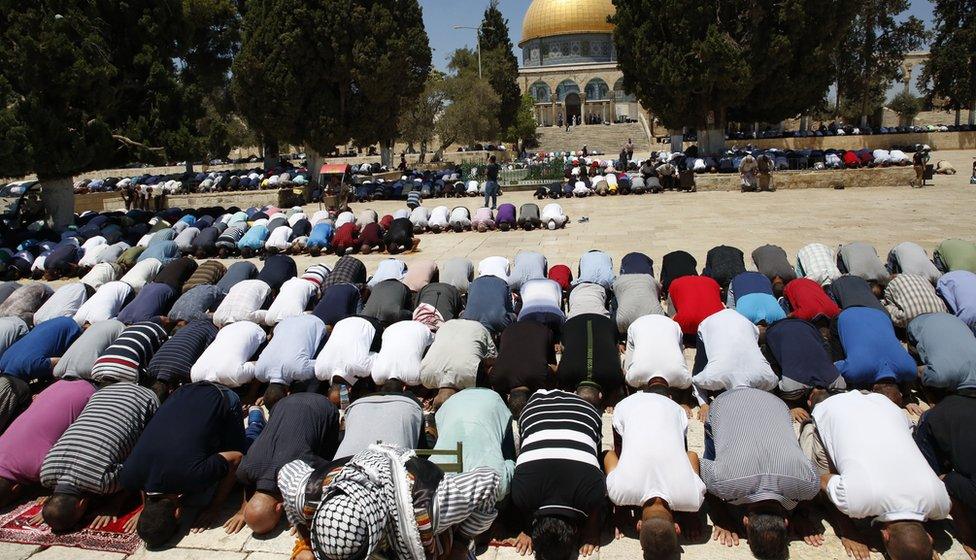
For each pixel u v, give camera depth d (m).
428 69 31.86
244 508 4.95
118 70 19.27
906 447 4.25
